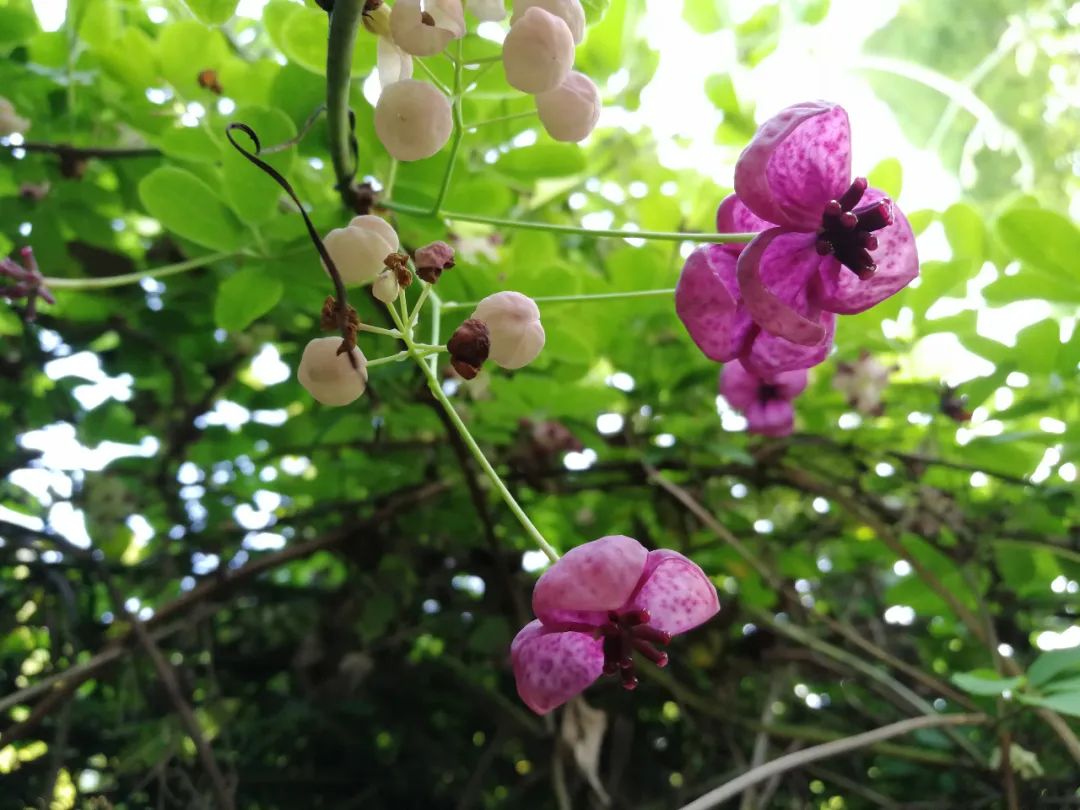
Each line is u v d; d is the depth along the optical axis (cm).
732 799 23
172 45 18
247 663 25
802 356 12
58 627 22
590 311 21
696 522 25
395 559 24
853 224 11
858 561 27
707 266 12
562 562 10
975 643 26
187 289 23
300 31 16
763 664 25
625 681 10
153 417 25
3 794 22
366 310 19
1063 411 22
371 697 25
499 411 21
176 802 20
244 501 26
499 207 19
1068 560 23
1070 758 22
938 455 24
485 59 13
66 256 21
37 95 21
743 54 26
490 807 24
